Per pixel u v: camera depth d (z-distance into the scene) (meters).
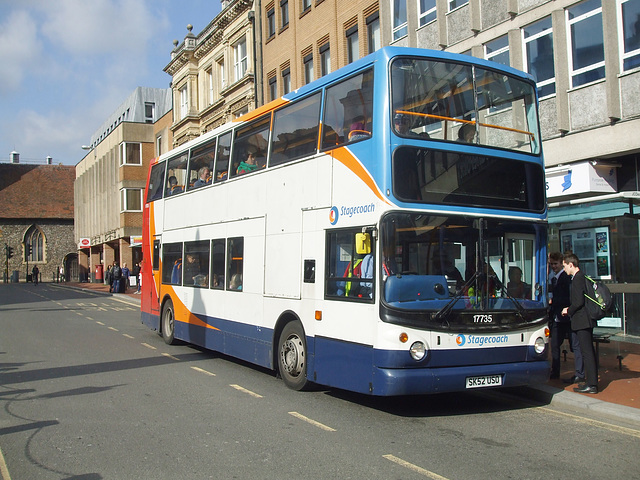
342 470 5.90
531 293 8.52
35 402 8.91
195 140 14.28
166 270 15.66
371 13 23.11
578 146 14.75
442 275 7.91
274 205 10.49
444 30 18.48
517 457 6.34
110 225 59.84
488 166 8.45
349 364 8.23
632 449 6.63
